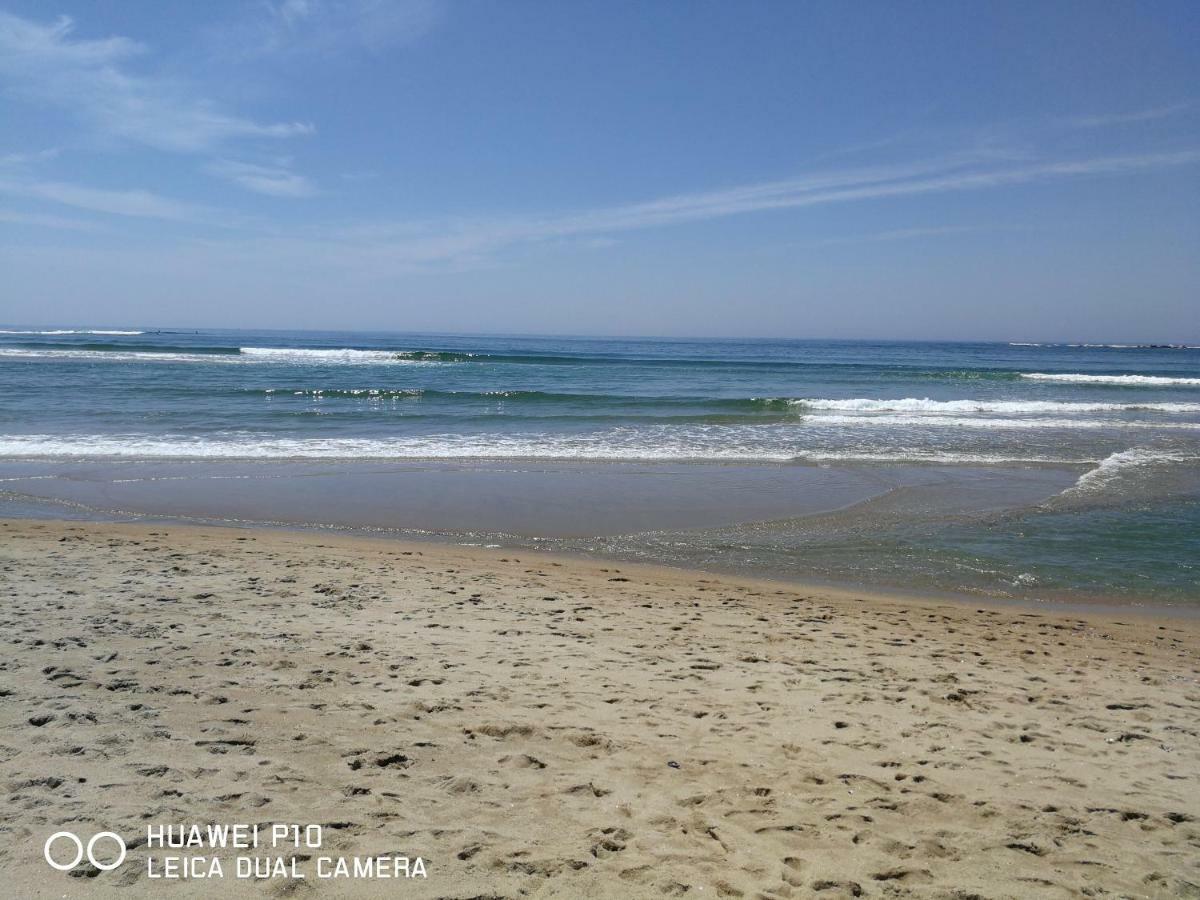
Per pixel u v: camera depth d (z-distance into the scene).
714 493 12.67
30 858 2.96
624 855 3.27
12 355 41.12
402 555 8.89
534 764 4.04
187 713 4.37
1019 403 26.94
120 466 13.73
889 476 14.18
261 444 16.28
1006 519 11.09
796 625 6.87
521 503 11.83
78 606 6.33
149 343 62.06
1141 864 3.40
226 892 2.86
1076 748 4.59
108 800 3.41
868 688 5.41
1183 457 16.47
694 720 4.73
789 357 68.38
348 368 38.56
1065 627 7.11
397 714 4.55
